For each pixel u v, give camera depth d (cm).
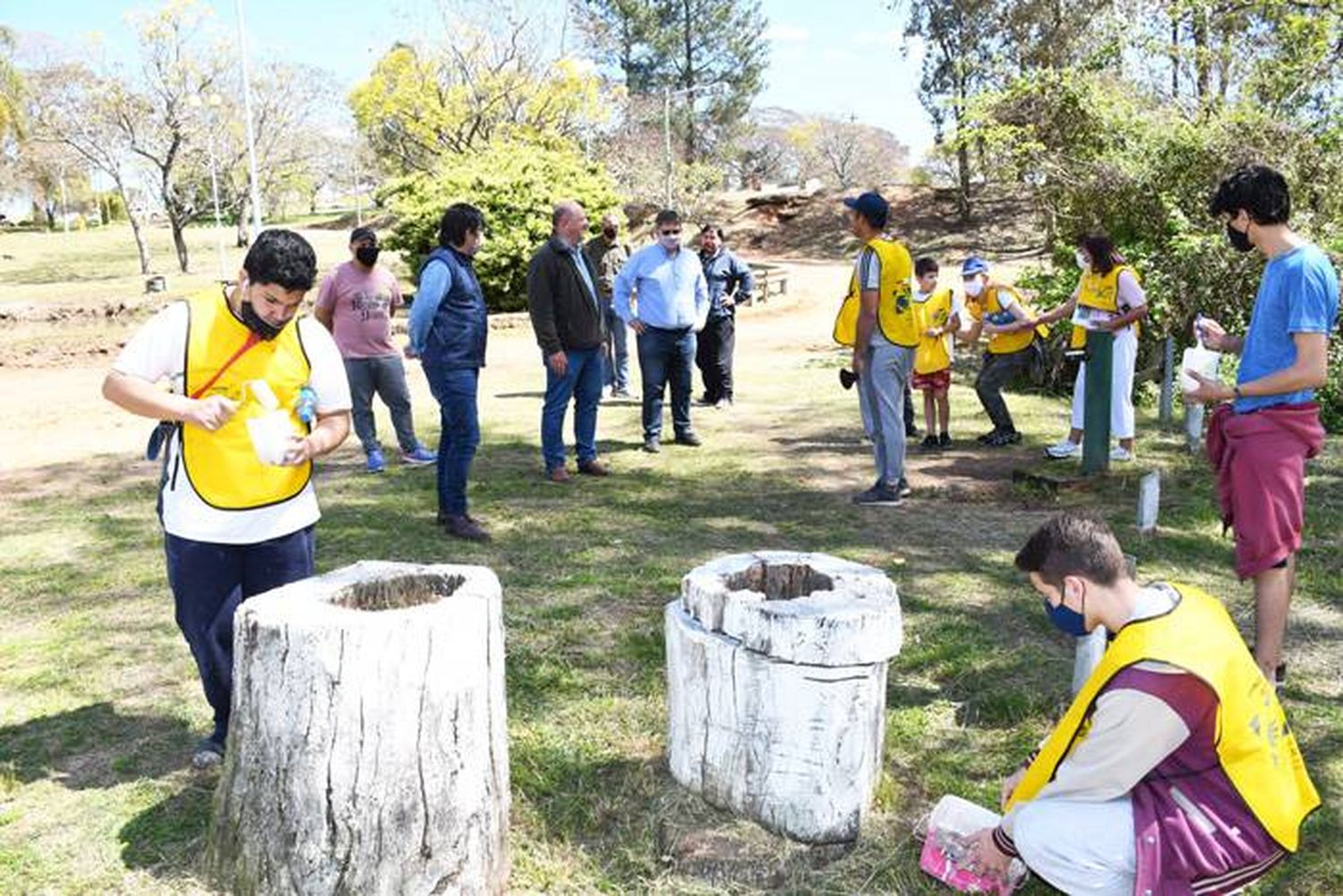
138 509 717
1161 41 1329
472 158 2331
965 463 810
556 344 735
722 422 987
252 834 290
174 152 3650
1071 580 258
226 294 338
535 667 442
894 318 667
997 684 424
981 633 476
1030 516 668
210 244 5059
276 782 284
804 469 798
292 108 4106
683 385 870
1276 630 398
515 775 355
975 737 386
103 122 3616
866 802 325
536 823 332
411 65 3259
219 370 330
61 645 479
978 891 291
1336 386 912
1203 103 1246
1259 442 388
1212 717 241
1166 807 246
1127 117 1299
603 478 773
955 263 3356
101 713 413
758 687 318
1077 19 2969
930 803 342
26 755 380
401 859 284
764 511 686
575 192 2156
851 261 3734
